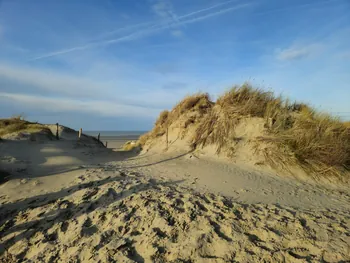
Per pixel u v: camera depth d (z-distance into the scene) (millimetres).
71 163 9773
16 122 18047
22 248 4668
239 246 3760
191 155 9438
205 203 5102
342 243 3623
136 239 4301
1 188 7203
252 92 10000
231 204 5055
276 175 7211
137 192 5945
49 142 13609
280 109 9234
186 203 5121
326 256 3393
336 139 7773
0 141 11930
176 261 3672
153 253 3869
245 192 5871
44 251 4438
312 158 7492
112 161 10617
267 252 3562
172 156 9773
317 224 4195
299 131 7953
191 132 10820
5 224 5395
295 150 7621
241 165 8000
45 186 7242
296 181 6844
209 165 8164
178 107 12789
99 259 3959
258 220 4359
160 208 5012
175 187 6254
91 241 4410
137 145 14930
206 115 10680
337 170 7227
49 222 5254
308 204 5270
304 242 3711
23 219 5527
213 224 4352
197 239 3988
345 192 6246
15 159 9750
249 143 8555
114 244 4199
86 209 5449
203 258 3666
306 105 10328
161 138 12594
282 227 4133
